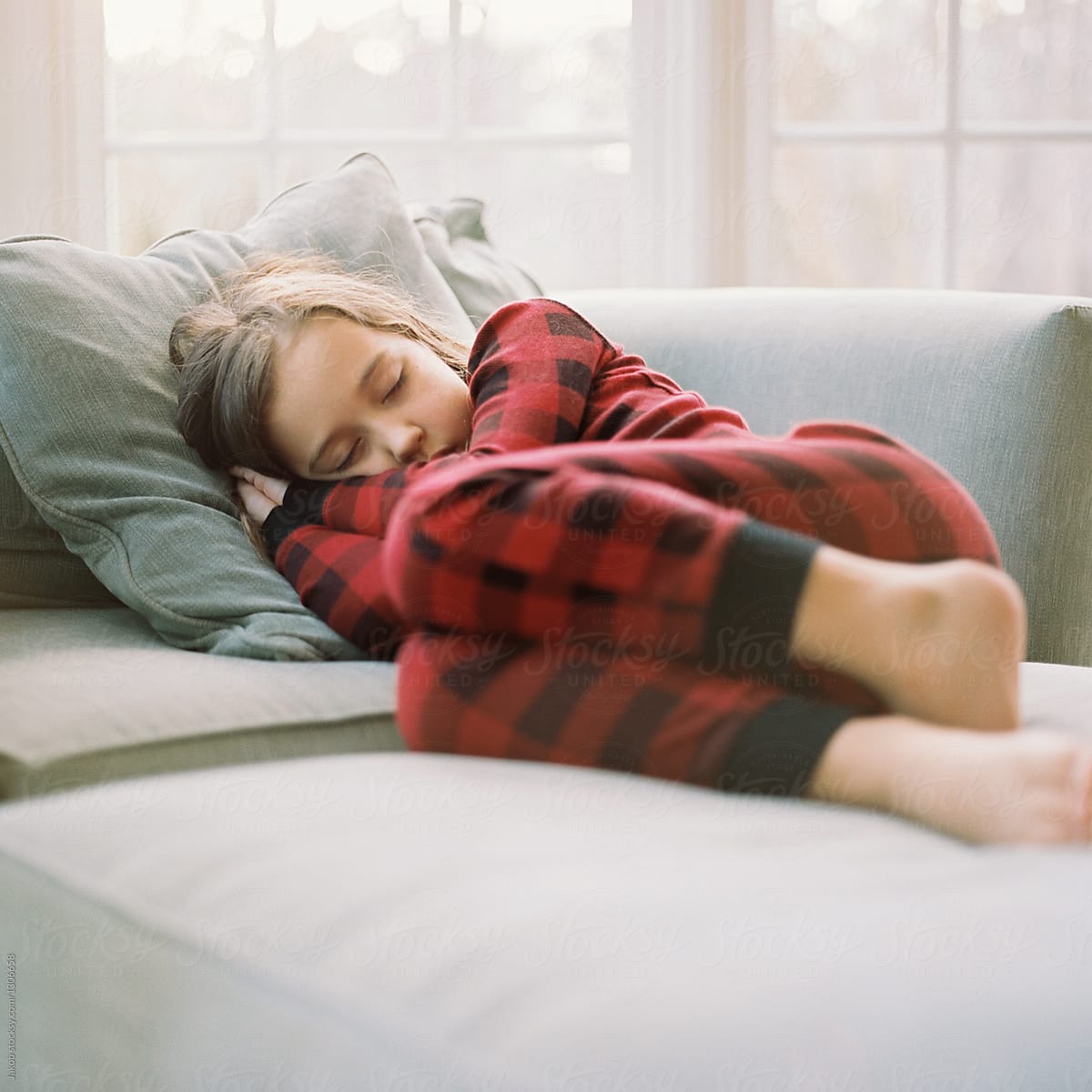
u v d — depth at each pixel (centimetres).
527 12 175
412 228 125
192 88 169
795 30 177
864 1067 40
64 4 159
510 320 100
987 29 180
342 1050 47
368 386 96
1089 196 183
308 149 172
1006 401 106
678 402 93
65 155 161
